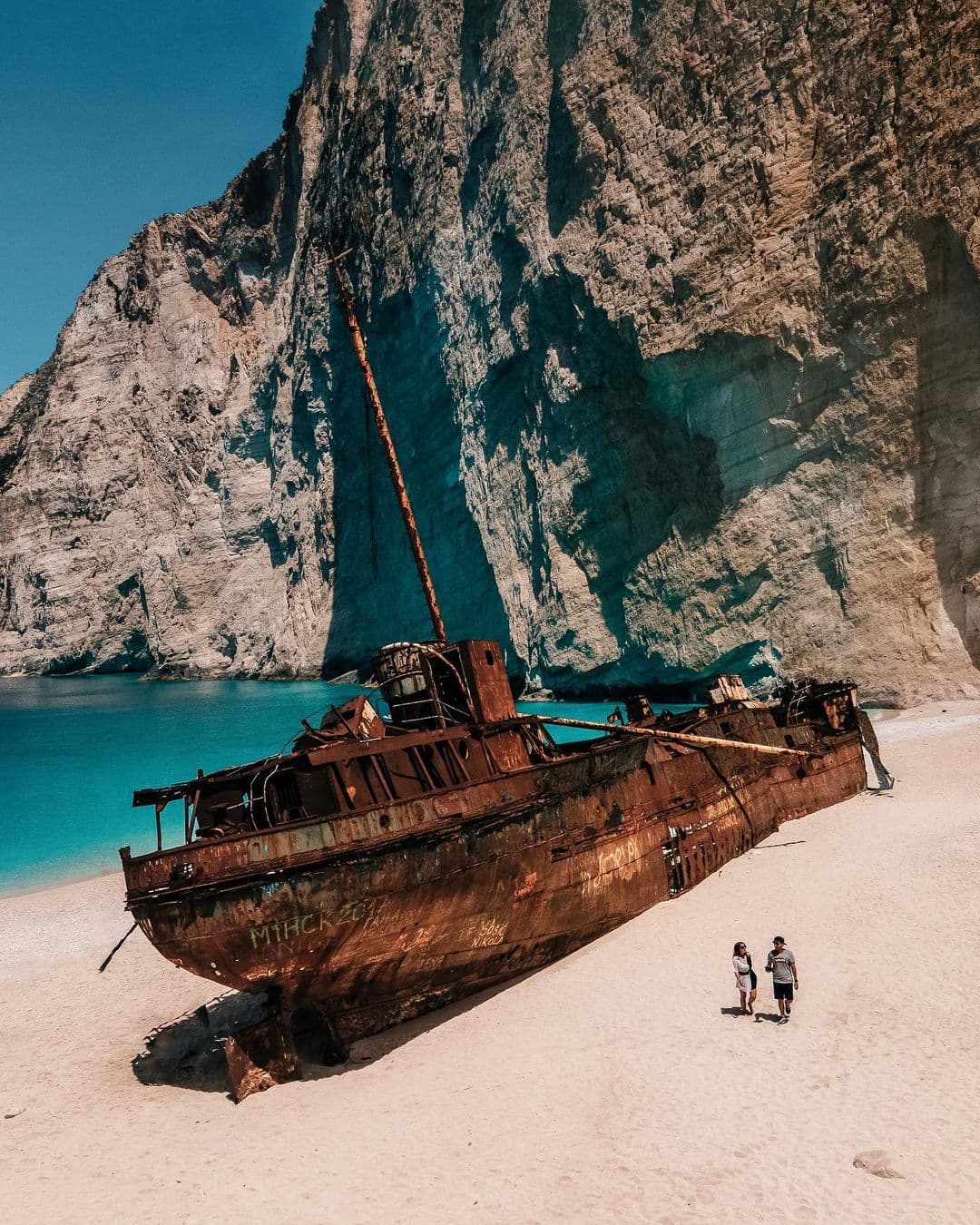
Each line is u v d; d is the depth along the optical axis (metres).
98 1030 17.33
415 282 70.69
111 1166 11.77
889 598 43.00
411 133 73.06
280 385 101.56
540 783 18.22
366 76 84.62
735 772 23.92
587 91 53.06
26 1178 11.59
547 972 17.34
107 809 40.94
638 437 51.91
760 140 45.53
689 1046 13.38
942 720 38.12
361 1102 13.00
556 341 55.81
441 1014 16.14
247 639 105.44
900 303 41.25
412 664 19.20
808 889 19.61
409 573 79.31
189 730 66.06
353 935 14.64
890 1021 13.48
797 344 43.91
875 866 20.50
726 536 47.75
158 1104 13.84
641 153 50.47
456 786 16.73
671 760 21.95
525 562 59.88
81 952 22.11
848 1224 9.27
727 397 46.50
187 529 115.88
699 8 47.91
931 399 41.47
